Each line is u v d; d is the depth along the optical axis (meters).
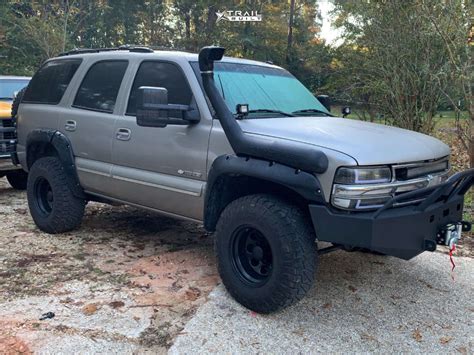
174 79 4.11
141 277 4.04
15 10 21.28
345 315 3.46
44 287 3.82
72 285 3.87
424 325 3.35
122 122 4.40
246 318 3.37
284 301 3.24
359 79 8.59
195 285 3.89
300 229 3.19
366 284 3.99
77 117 4.85
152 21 27.92
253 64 4.56
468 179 3.55
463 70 7.13
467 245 5.01
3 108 7.25
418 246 3.23
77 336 3.10
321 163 3.04
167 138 4.01
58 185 4.97
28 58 21.66
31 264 4.31
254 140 3.35
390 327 3.31
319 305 3.60
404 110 8.09
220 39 23.56
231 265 3.54
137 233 5.29
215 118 3.74
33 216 5.29
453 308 3.60
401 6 7.70
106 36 27.77
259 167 3.30
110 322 3.29
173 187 4.00
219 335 3.15
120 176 4.42
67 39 19.03
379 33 8.02
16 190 7.78
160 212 4.36
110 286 3.86
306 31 24.56
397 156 3.21
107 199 4.82
